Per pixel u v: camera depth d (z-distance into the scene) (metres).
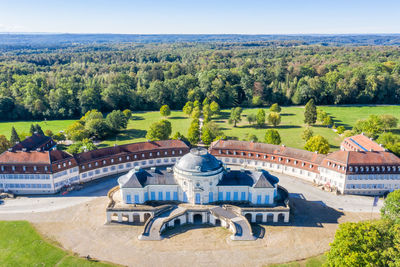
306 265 77.25
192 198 99.25
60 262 77.62
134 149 132.38
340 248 64.44
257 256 80.56
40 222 94.50
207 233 90.88
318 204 106.12
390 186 112.88
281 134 185.50
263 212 95.38
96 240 86.81
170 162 137.50
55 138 171.50
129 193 98.69
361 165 111.00
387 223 71.00
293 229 92.38
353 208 103.75
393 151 126.69
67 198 109.12
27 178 111.31
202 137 160.38
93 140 179.25
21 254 80.38
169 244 85.38
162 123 169.00
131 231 91.31
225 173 103.81
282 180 123.31
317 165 120.06
